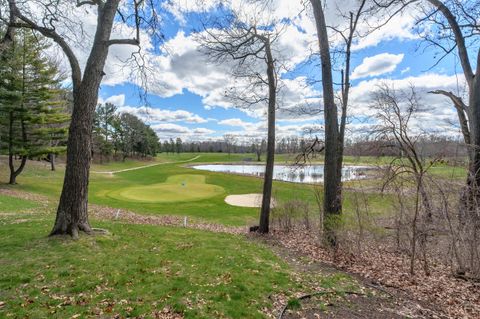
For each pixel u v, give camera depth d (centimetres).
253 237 990
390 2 773
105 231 695
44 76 1839
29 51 1675
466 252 548
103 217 1209
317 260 662
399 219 636
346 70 950
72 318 335
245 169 5850
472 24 788
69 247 569
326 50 779
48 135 2038
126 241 661
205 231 1012
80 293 400
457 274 542
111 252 574
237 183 3034
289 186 2214
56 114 1956
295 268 586
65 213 629
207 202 1866
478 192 513
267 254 691
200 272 510
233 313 369
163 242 709
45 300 375
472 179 526
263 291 443
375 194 664
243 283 466
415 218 552
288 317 372
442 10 801
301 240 920
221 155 10069
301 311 389
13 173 1981
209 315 361
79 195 636
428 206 556
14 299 374
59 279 439
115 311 356
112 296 396
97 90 642
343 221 677
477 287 493
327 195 756
